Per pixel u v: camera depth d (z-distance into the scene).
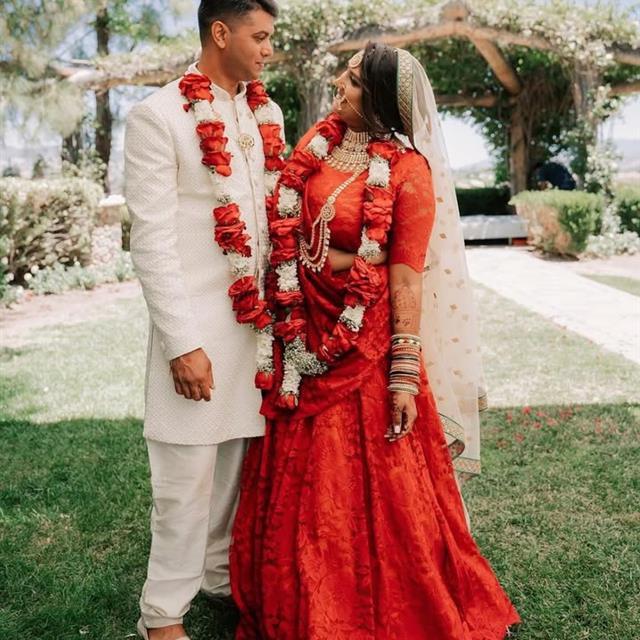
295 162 2.25
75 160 13.45
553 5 12.95
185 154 2.14
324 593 2.11
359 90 2.16
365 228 2.13
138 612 2.55
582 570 2.73
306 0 12.21
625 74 15.23
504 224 14.59
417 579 2.14
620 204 13.73
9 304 8.91
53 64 12.09
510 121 17.28
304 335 2.23
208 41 2.20
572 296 8.45
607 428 4.20
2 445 4.17
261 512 2.30
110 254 11.45
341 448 2.17
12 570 2.80
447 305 2.42
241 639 2.36
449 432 2.45
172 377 2.20
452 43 15.04
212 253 2.21
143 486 3.56
